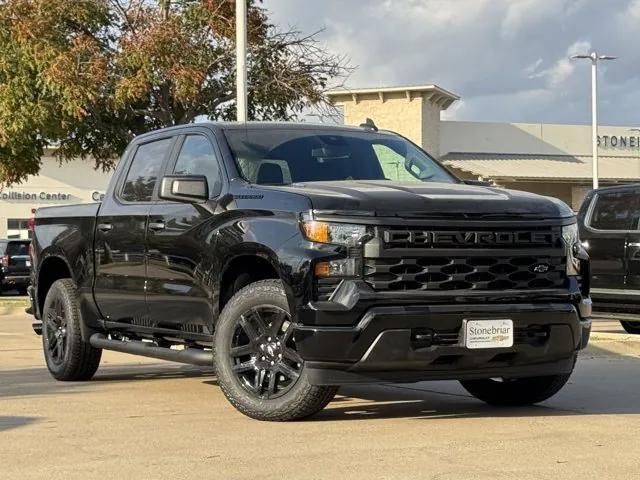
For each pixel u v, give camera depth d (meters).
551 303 6.60
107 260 8.36
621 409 7.30
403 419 6.75
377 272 6.20
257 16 20.31
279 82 20.36
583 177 47.69
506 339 6.41
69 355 8.86
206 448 5.75
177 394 8.04
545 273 6.63
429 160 8.09
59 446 5.84
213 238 7.00
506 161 50.78
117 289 8.25
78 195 62.75
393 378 6.31
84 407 7.34
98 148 21.33
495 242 6.45
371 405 7.45
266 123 7.87
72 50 18.64
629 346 11.23
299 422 6.59
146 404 7.47
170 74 19.12
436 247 6.31
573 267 6.78
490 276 6.44
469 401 7.73
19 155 20.50
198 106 20.78
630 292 13.13
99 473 5.15
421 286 6.27
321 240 6.25
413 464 5.29
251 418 6.73
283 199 6.56
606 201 13.56
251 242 6.59
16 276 30.05
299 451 5.64
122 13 19.77
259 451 5.65
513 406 7.46
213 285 7.03
